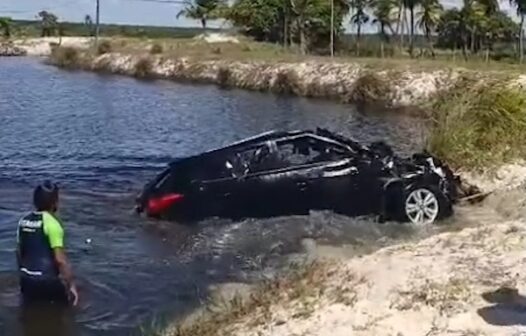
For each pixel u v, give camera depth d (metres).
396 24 80.62
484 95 17.44
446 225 12.80
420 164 13.58
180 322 8.65
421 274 8.54
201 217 12.97
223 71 55.84
